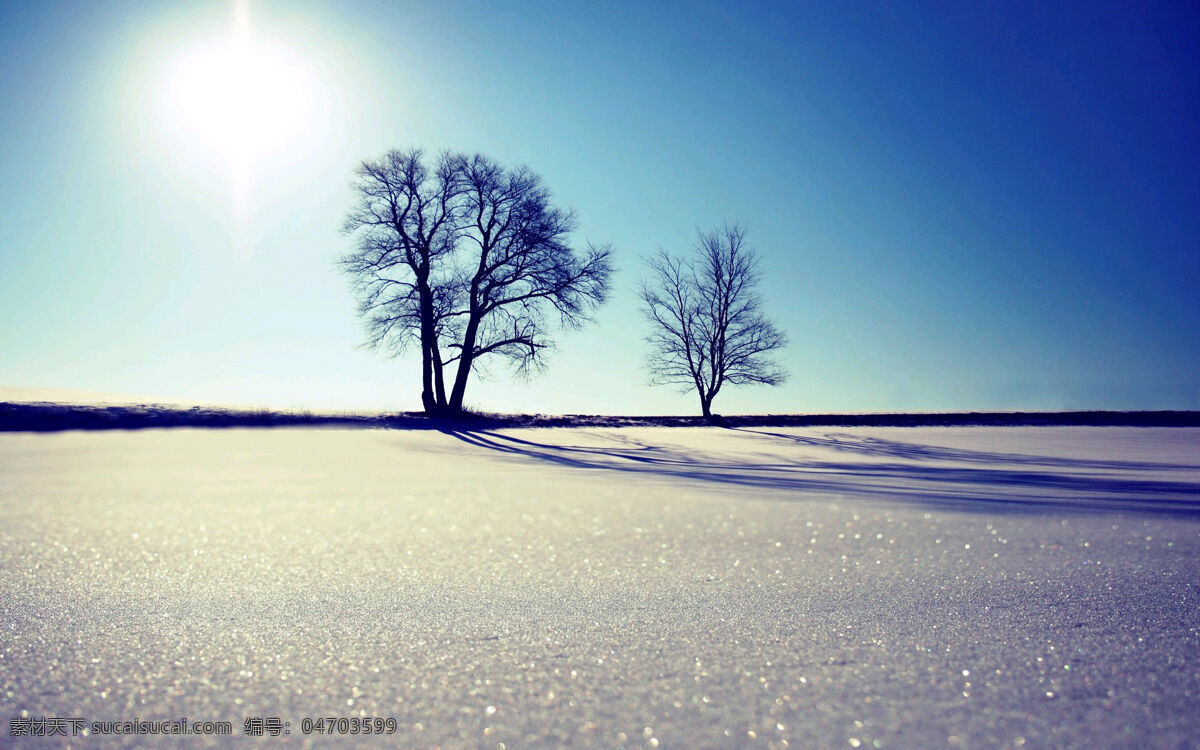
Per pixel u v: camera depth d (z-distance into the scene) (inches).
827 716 80.7
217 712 81.0
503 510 279.6
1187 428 1369.3
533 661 99.7
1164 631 117.3
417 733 75.2
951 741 74.4
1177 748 73.2
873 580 156.9
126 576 155.3
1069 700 86.3
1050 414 1610.5
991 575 163.2
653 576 159.8
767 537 216.8
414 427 949.2
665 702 84.6
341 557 178.4
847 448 945.5
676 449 858.8
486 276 1253.7
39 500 299.3
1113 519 276.1
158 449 591.5
